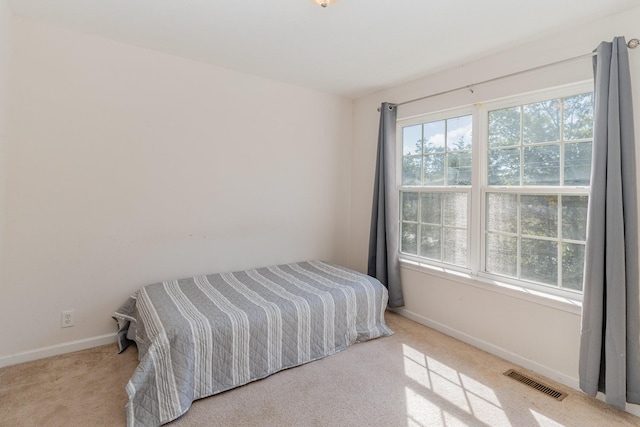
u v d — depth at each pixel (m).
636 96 1.78
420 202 3.08
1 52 1.90
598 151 1.81
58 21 2.11
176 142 2.64
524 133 2.33
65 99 2.21
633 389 1.73
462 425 1.67
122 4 1.89
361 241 3.65
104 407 1.74
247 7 1.89
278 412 1.75
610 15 1.88
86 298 2.35
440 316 2.81
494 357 2.38
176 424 1.65
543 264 2.24
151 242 2.58
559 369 2.08
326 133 3.54
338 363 2.27
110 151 2.38
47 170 2.18
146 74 2.49
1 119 1.95
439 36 2.19
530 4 1.79
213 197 2.85
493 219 2.52
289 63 2.71
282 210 3.27
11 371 2.04
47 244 2.20
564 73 2.06
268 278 2.79
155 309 2.02
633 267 1.73
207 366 1.86
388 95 3.31
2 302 2.08
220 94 2.83
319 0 1.59
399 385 2.01
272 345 2.11
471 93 2.58
